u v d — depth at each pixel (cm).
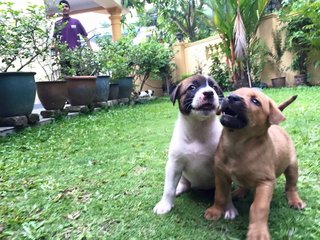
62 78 346
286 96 348
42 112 305
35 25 288
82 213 109
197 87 105
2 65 321
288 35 495
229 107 87
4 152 196
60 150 198
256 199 87
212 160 105
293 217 95
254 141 89
